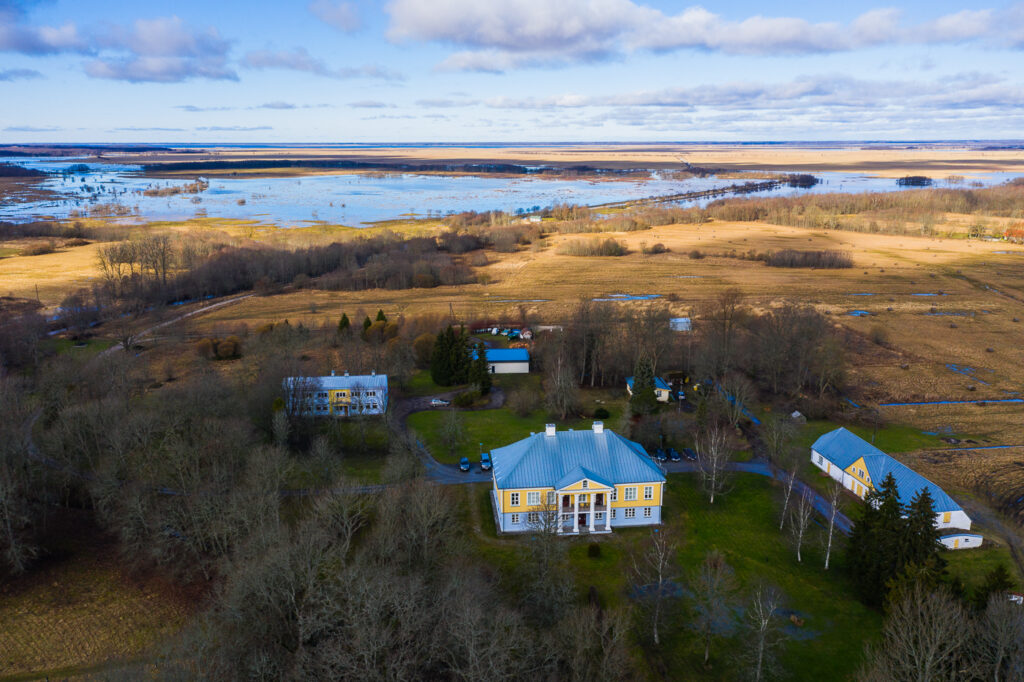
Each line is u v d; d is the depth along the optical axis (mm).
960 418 145875
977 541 95750
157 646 72500
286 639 70000
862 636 78875
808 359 158000
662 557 81688
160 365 179375
